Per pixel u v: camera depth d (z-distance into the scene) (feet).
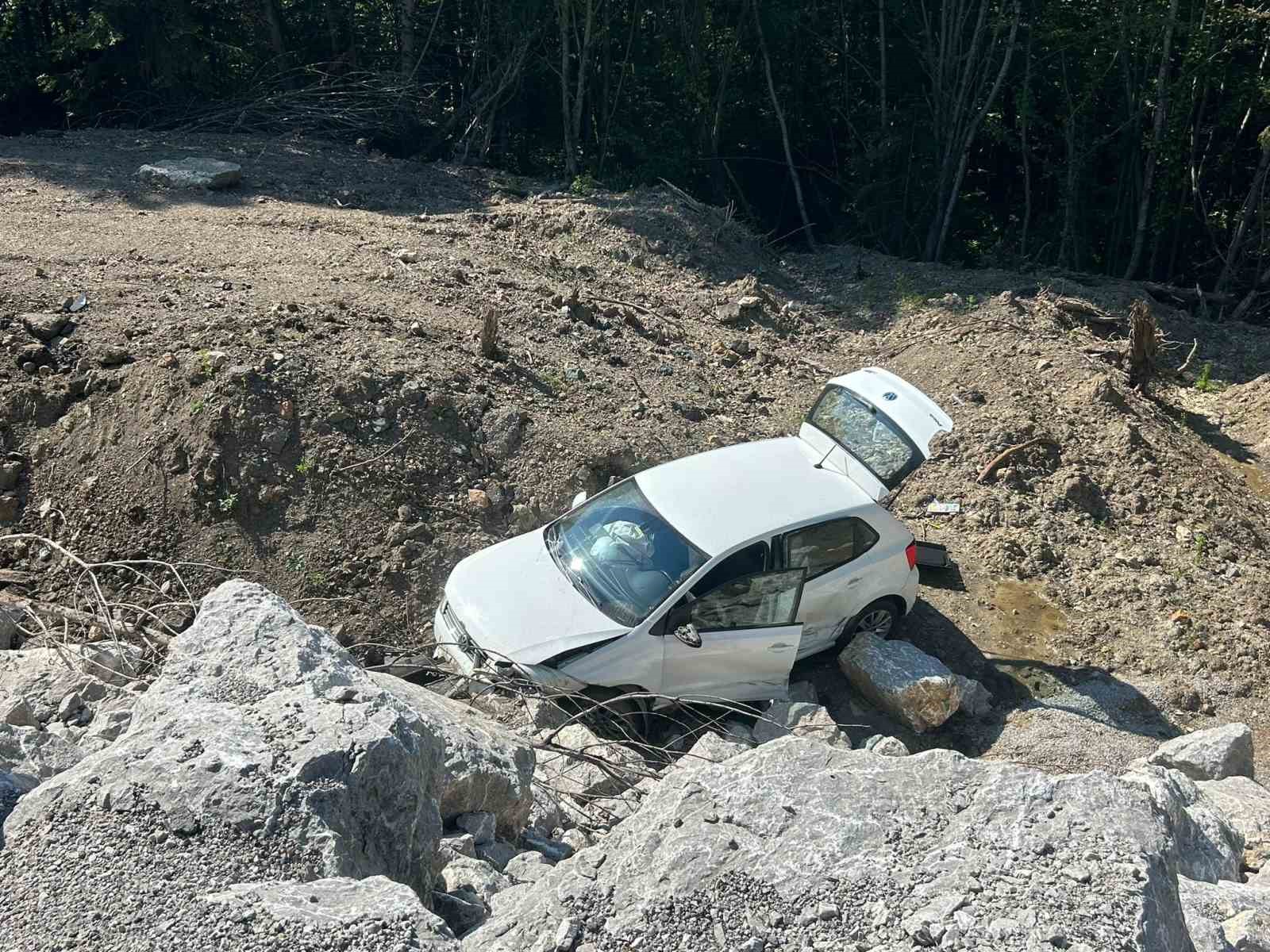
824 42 80.23
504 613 24.94
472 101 76.54
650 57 80.18
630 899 13.19
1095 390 39.96
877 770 14.62
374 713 14.46
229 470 29.94
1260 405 46.44
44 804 13.01
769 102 83.15
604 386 37.32
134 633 25.99
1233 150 75.31
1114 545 33.53
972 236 84.23
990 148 85.30
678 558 25.30
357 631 28.02
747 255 58.90
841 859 13.23
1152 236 77.97
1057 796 13.85
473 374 34.73
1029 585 31.96
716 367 43.55
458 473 31.68
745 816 14.02
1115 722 26.81
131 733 14.46
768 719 24.32
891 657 26.66
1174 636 29.60
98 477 30.48
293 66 78.02
